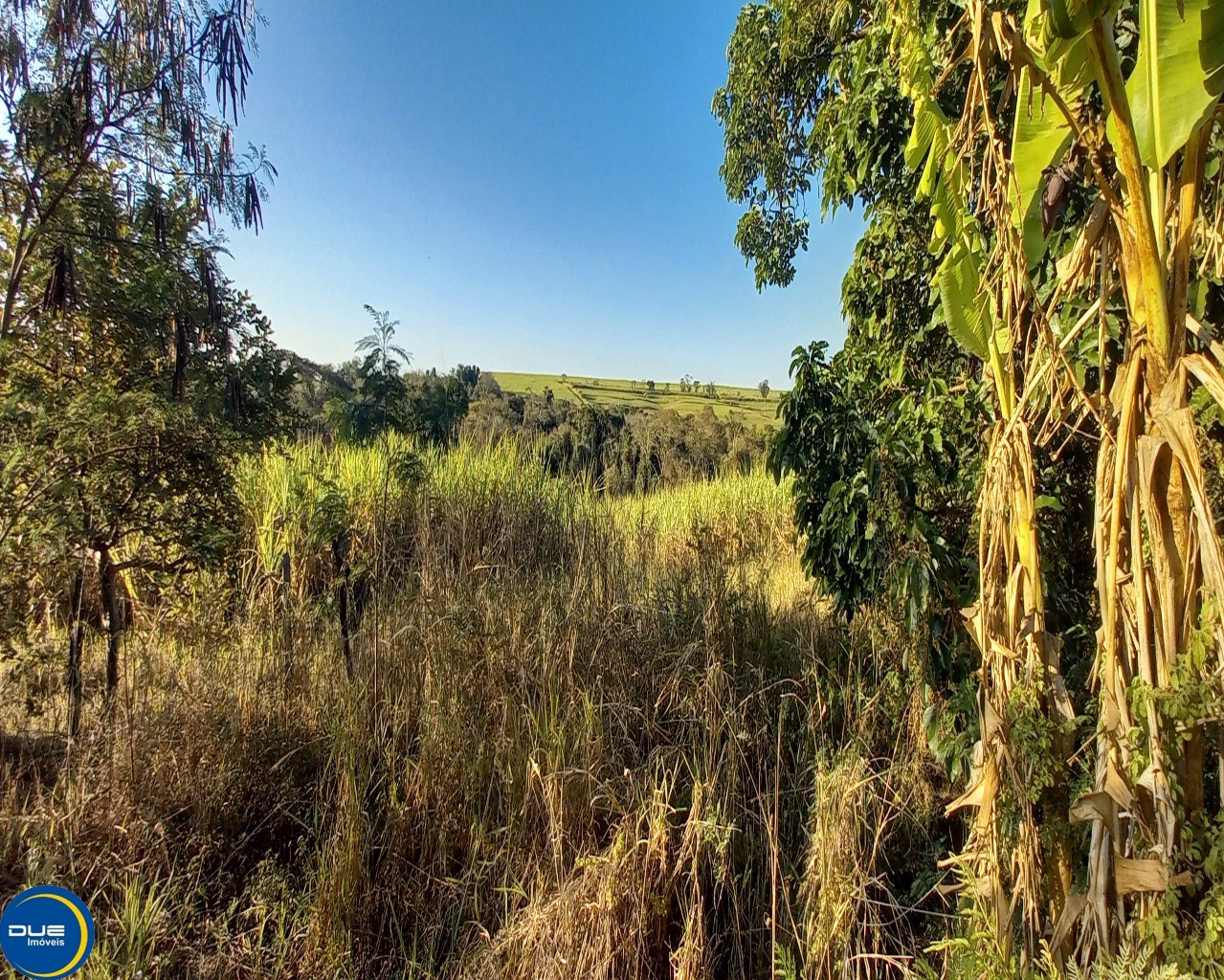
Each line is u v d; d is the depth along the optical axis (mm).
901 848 2787
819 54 5344
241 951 2252
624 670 3648
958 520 3002
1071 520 2660
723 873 2369
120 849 2498
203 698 3041
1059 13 1385
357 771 2873
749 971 2369
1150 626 1446
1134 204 1424
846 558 3416
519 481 6891
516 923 2357
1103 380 1625
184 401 3129
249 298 3650
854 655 3516
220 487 3152
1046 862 1647
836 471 3404
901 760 3074
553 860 2504
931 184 1950
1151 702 1358
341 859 2455
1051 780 1582
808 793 2895
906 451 2906
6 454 2533
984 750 1782
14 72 2846
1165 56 1330
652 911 2312
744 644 3959
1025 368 1864
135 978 2008
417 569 4859
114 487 2740
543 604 4082
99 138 3076
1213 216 1793
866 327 3732
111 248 3152
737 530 8961
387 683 3473
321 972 2229
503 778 2877
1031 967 1608
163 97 3170
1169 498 1406
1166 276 1434
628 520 7500
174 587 3299
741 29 5883
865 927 2320
